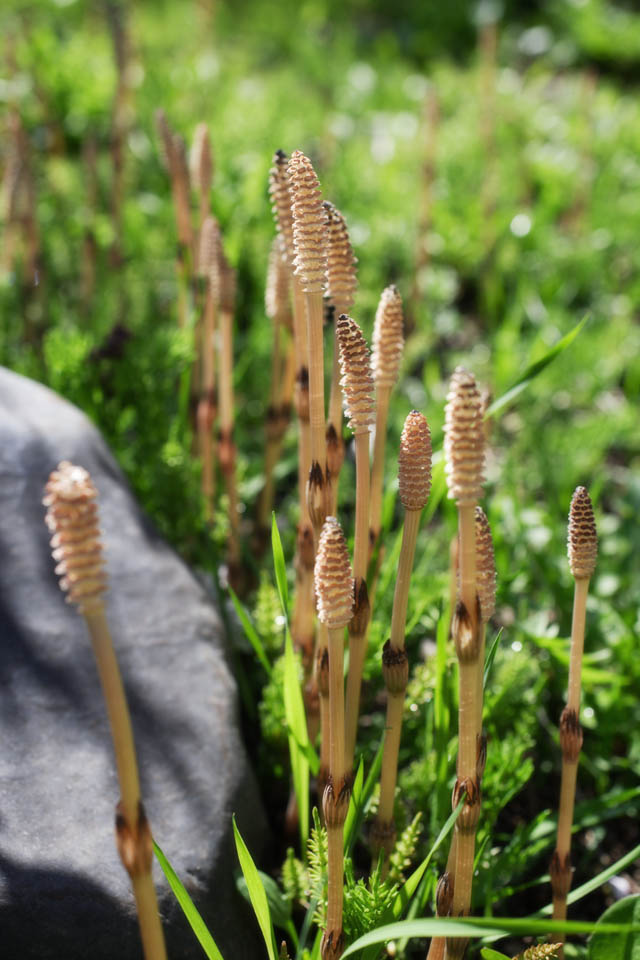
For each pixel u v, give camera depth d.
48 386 0.71
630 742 0.60
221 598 0.58
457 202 1.18
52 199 1.01
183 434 0.67
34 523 0.56
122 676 0.53
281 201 0.50
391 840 0.49
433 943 0.45
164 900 0.47
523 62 1.95
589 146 1.18
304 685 0.54
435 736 0.51
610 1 2.23
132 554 0.57
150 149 1.11
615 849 0.57
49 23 1.51
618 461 0.87
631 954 0.47
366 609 0.47
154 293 0.91
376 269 1.01
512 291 1.08
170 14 1.84
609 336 0.96
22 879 0.46
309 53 1.73
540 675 0.60
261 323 0.86
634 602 0.64
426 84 1.62
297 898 0.51
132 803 0.39
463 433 0.40
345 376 0.44
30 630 0.53
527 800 0.58
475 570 0.41
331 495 0.49
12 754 0.49
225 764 0.51
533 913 0.55
